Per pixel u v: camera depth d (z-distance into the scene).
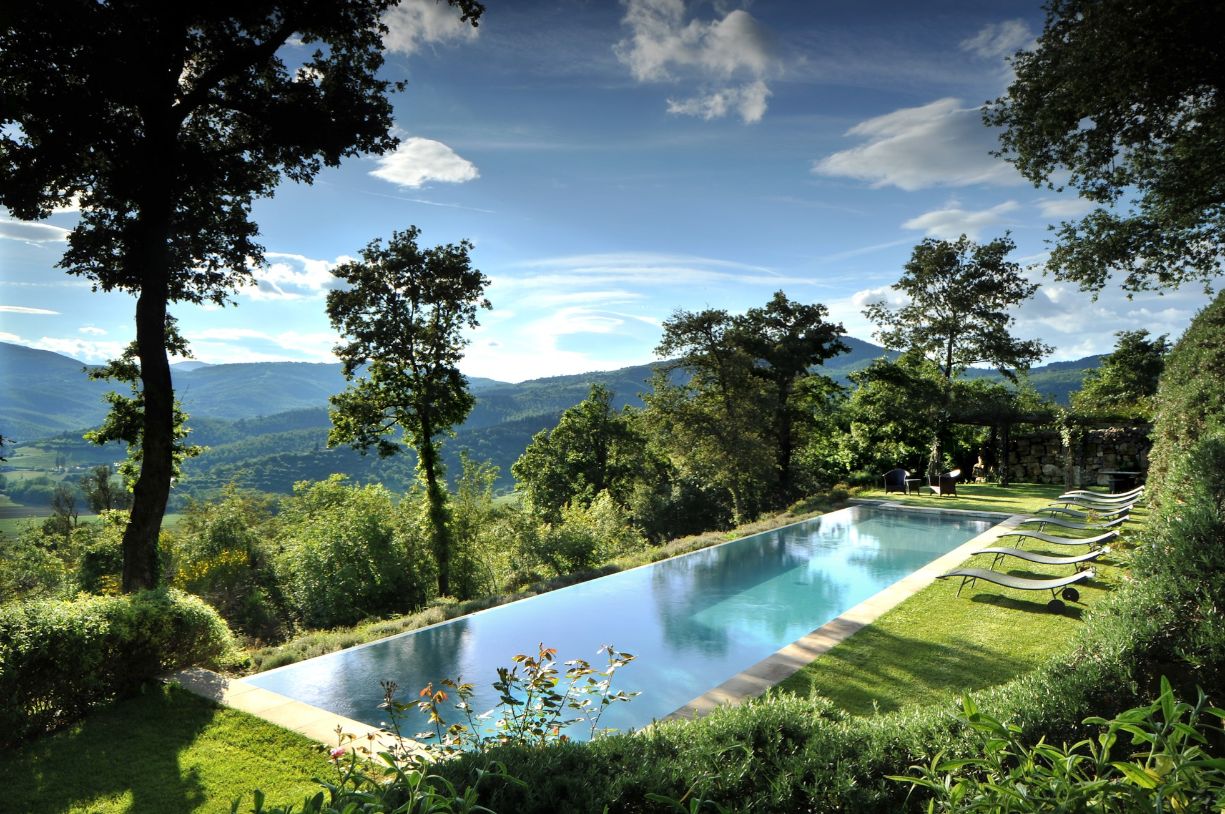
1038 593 8.98
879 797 2.50
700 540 16.33
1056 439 26.36
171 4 11.23
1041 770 1.40
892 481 23.17
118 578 20.45
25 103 10.26
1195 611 3.10
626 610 10.57
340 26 12.95
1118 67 10.80
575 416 43.47
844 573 12.48
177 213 13.27
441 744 3.74
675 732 2.96
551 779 2.46
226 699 6.86
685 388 29.45
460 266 20.59
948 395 27.08
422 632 9.84
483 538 22.80
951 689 6.04
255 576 22.34
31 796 5.04
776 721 3.00
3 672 5.95
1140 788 1.22
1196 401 8.70
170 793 5.00
